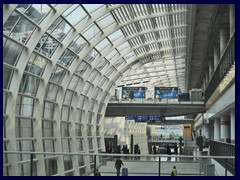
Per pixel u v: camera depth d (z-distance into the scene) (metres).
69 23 26.95
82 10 27.42
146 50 46.12
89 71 37.62
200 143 43.12
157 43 43.50
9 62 22.77
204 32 33.78
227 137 33.81
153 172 11.38
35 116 27.58
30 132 27.05
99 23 31.58
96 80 42.56
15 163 20.02
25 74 25.33
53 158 22.70
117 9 29.80
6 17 19.62
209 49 39.38
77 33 28.28
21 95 25.02
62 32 27.89
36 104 27.64
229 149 21.41
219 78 28.42
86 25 28.34
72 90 36.84
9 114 23.09
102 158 11.87
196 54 44.69
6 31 21.42
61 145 32.47
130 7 29.81
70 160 22.31
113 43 37.44
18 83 23.33
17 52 23.27
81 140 42.34
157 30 36.66
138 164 11.52
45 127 30.62
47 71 27.98
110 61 42.09
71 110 37.62
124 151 48.91
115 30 32.75
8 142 22.97
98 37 32.59
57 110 32.38
